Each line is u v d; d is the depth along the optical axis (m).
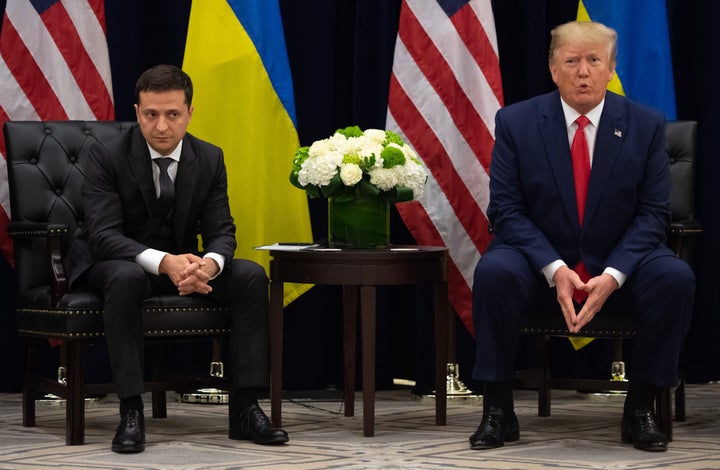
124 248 4.11
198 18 5.53
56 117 5.39
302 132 5.95
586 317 3.96
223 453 3.83
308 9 5.91
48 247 4.19
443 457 3.75
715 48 6.00
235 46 5.50
